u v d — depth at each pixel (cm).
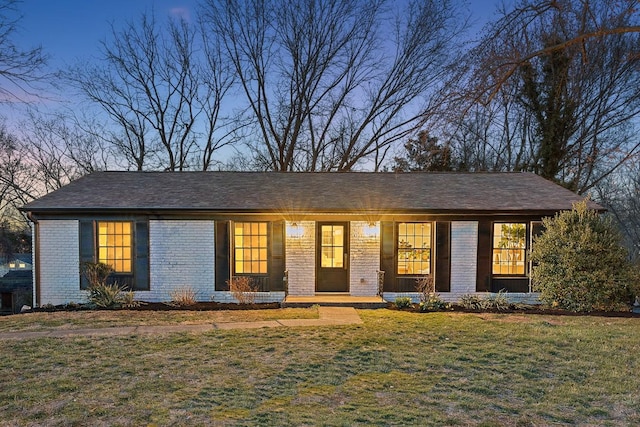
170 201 1119
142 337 716
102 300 1029
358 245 1127
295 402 455
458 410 439
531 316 915
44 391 480
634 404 457
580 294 973
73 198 1124
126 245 1109
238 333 743
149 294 1108
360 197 1163
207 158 2641
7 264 2380
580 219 1013
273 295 1111
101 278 1070
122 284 1104
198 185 1257
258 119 2633
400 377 534
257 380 518
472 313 951
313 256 1123
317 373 545
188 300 1048
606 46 1028
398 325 809
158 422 404
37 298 1090
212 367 564
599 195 2131
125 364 575
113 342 685
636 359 607
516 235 1135
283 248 1112
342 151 2622
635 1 625
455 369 565
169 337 715
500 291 1082
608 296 966
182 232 1105
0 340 696
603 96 1773
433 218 1117
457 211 1091
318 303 1035
